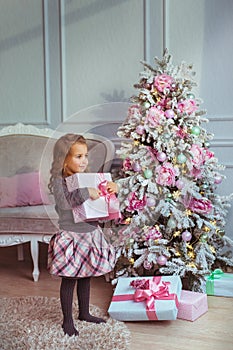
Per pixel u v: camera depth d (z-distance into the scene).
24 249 4.17
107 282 3.22
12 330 2.42
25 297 2.91
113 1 3.78
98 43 3.86
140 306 2.51
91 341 2.28
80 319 2.52
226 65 3.49
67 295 2.38
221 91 3.51
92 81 3.91
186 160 2.81
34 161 3.82
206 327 2.46
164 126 2.79
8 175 3.85
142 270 3.04
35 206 3.30
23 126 3.94
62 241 2.33
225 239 3.13
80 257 2.33
